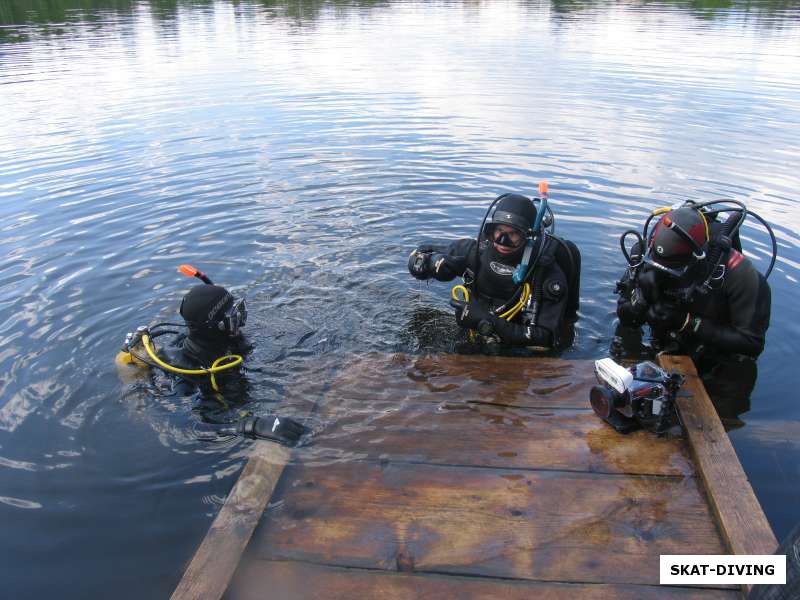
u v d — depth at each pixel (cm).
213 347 315
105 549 213
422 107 920
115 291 404
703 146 711
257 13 2298
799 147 697
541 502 228
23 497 236
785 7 2216
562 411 283
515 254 348
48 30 1691
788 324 370
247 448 262
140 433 273
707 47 1391
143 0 2714
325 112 894
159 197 572
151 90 1007
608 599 190
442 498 231
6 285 409
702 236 312
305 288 415
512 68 1214
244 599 192
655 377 264
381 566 203
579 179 621
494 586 195
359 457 253
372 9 2558
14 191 583
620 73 1140
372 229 512
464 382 308
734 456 244
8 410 287
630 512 223
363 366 325
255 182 616
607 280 433
